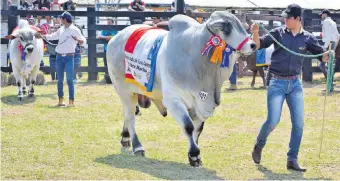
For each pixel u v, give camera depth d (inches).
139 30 306.2
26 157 295.3
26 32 501.4
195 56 264.4
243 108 468.8
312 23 815.7
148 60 286.8
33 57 507.2
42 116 423.8
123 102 315.6
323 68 629.9
